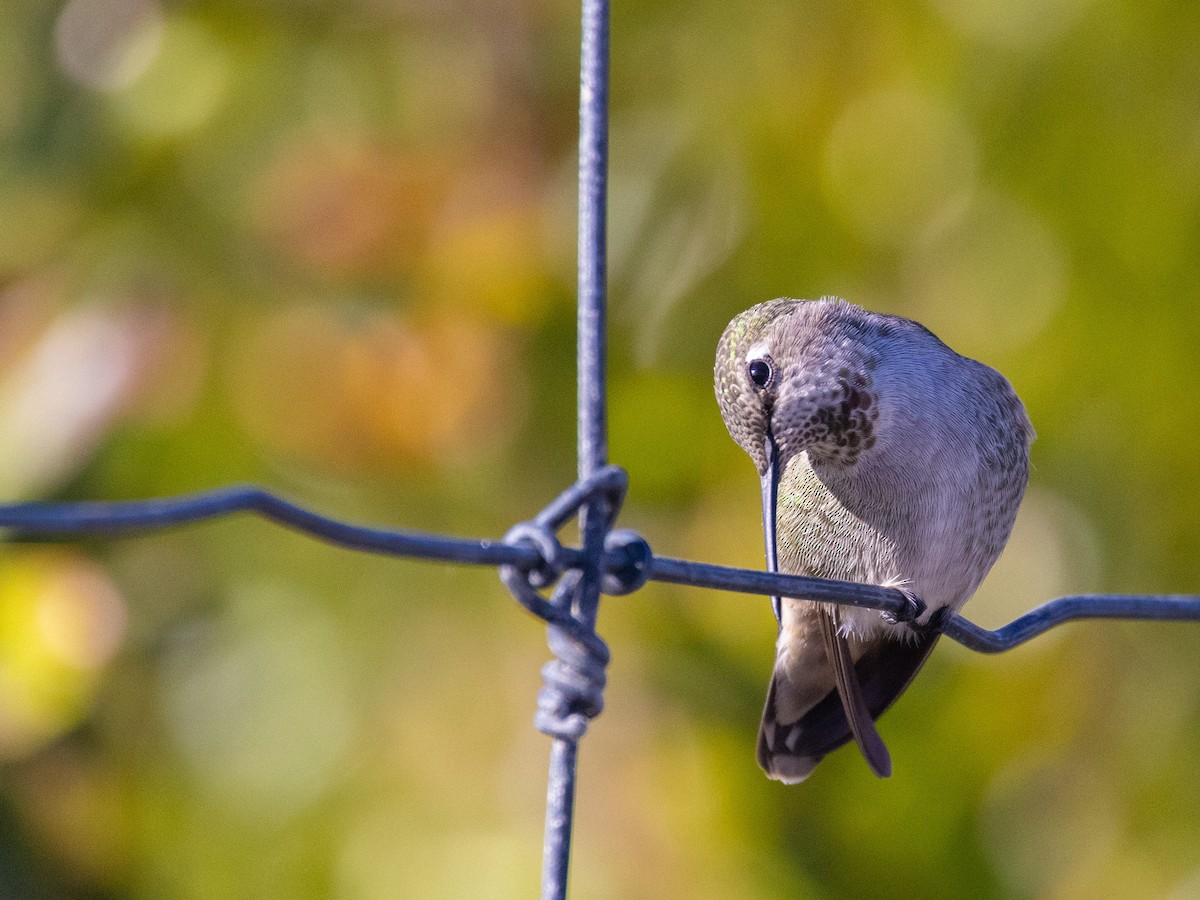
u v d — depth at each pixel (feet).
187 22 32.04
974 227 32.04
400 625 31.91
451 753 30.94
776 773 22.71
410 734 31.19
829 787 33.47
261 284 31.30
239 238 31.35
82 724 32.65
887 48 31.14
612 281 32.50
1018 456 22.29
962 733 34.12
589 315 14.94
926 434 21.88
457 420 31.30
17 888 32.65
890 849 33.65
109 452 30.96
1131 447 32.35
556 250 32.04
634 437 32.50
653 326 32.30
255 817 31.83
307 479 31.96
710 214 32.07
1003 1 30.91
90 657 30.99
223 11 32.09
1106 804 33.88
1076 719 33.83
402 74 32.19
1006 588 34.04
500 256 31.19
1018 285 32.19
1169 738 33.55
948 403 21.97
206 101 31.60
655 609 31.81
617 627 31.35
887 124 31.53
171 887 32.50
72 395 30.07
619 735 30.55
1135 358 31.81
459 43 32.22
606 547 14.76
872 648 22.38
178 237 31.17
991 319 32.24
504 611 31.65
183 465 31.42
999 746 34.04
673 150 32.17
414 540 13.17
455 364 31.22
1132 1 30.73
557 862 14.05
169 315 30.68
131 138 31.37
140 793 32.81
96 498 31.12
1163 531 32.63
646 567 14.96
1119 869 33.63
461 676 31.35
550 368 32.60
